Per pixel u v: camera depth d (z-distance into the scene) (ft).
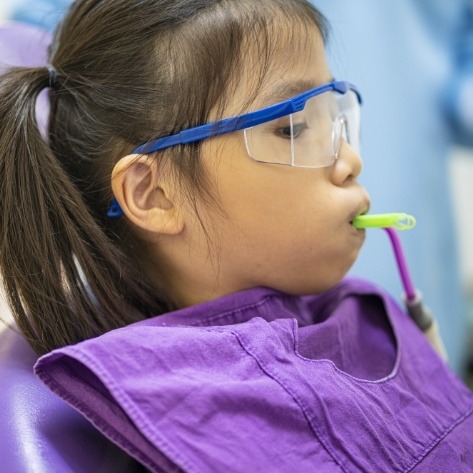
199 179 2.11
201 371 1.73
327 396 1.82
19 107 2.21
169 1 2.21
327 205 2.17
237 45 2.11
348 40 4.13
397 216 2.21
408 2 4.35
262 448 1.63
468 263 5.05
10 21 3.35
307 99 2.15
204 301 2.29
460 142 4.53
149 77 2.16
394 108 4.18
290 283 2.25
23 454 1.65
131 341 1.68
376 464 1.82
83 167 2.31
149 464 1.62
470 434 2.26
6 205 2.13
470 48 4.46
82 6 2.40
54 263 2.11
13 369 1.96
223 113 2.09
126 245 2.29
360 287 2.57
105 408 1.64
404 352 2.41
